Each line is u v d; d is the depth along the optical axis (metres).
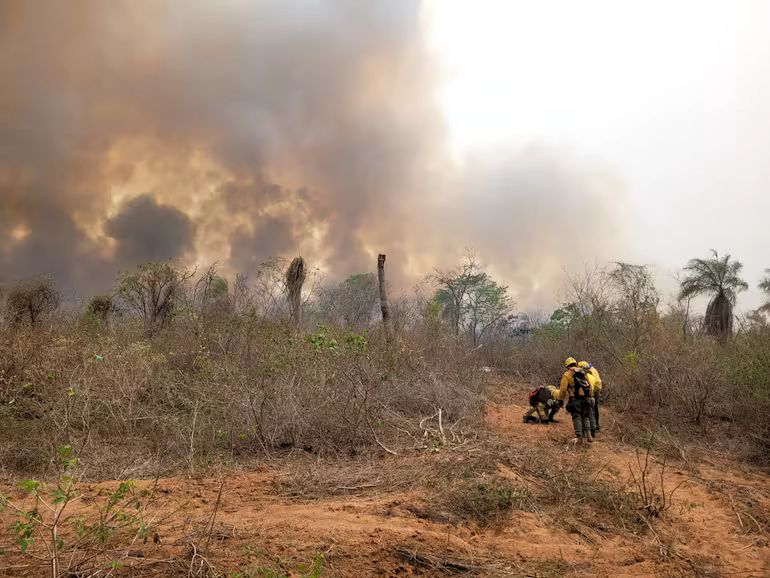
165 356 10.69
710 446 9.09
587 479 6.75
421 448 7.91
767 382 9.82
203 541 4.46
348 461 7.38
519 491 6.07
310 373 9.70
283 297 13.45
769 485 7.26
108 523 4.53
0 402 8.33
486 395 12.38
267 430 7.98
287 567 4.11
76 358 9.62
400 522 5.21
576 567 4.57
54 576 3.52
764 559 4.95
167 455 7.17
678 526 5.64
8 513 4.79
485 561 4.54
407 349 12.46
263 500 5.77
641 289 15.42
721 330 20.33
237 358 10.55
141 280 15.16
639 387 12.08
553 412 10.47
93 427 7.74
